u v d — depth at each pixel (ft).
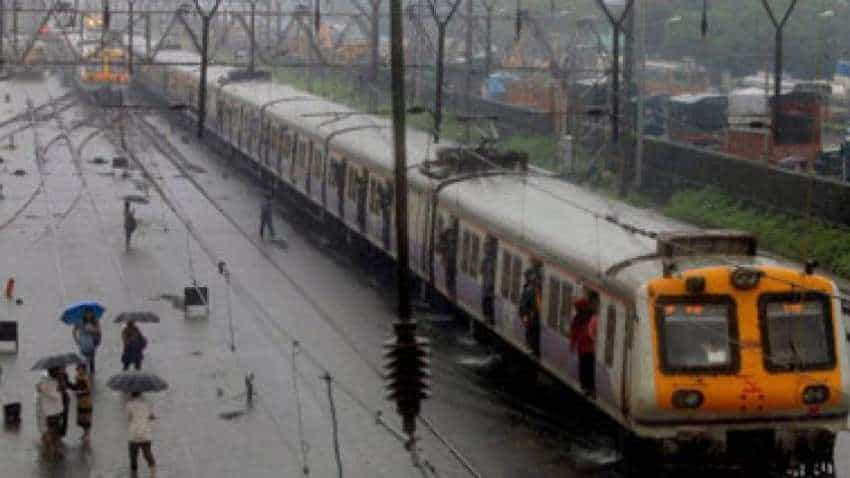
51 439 100.94
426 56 325.01
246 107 243.81
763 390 88.58
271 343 131.54
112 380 97.45
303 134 203.92
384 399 112.37
